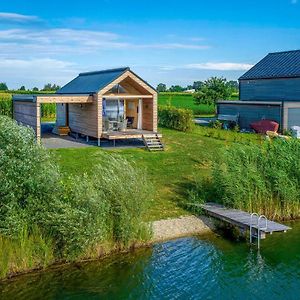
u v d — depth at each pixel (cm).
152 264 1689
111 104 3381
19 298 1437
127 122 3462
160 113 4184
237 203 2166
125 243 1766
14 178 1595
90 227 1619
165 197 2266
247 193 2194
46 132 3759
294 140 2583
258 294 1512
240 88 5369
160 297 1476
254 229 1905
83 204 1644
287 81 4800
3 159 1591
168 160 2822
